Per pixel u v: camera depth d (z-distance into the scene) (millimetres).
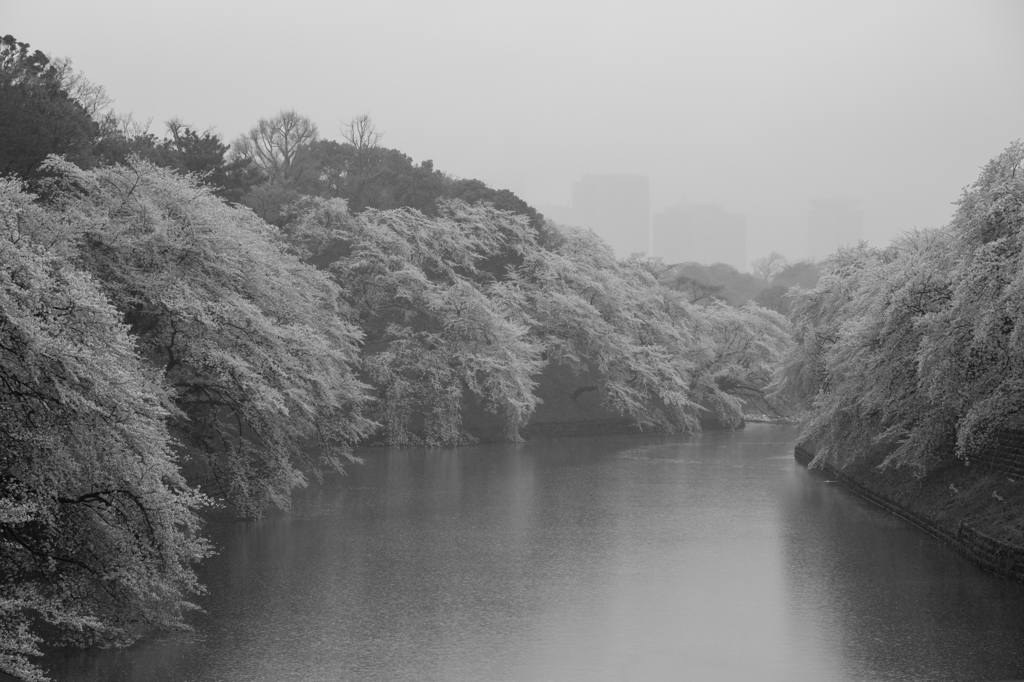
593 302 72938
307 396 29109
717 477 42531
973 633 16750
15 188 17219
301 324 33312
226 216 30047
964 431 23938
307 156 87188
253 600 19484
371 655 15648
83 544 15406
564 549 25172
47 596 16250
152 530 15898
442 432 57000
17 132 30312
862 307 38406
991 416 23969
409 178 74188
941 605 18797
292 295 33625
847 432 38938
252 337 26609
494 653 15797
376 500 34469
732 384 83625
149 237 24578
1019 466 24453
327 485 38812
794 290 58781
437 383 56469
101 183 26094
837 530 28156
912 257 33656
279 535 27109
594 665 15148
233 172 59781
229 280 26969
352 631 17141
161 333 25328
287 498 30453
